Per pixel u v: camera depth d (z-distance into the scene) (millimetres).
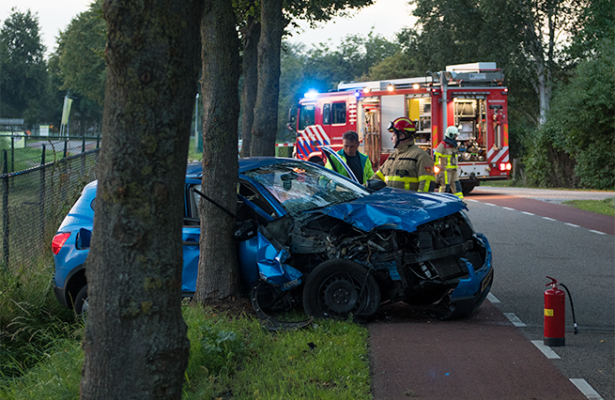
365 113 23859
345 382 5051
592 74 29406
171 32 3051
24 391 5457
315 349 5922
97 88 75562
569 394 4840
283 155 30828
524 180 35406
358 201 7312
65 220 8188
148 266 3139
